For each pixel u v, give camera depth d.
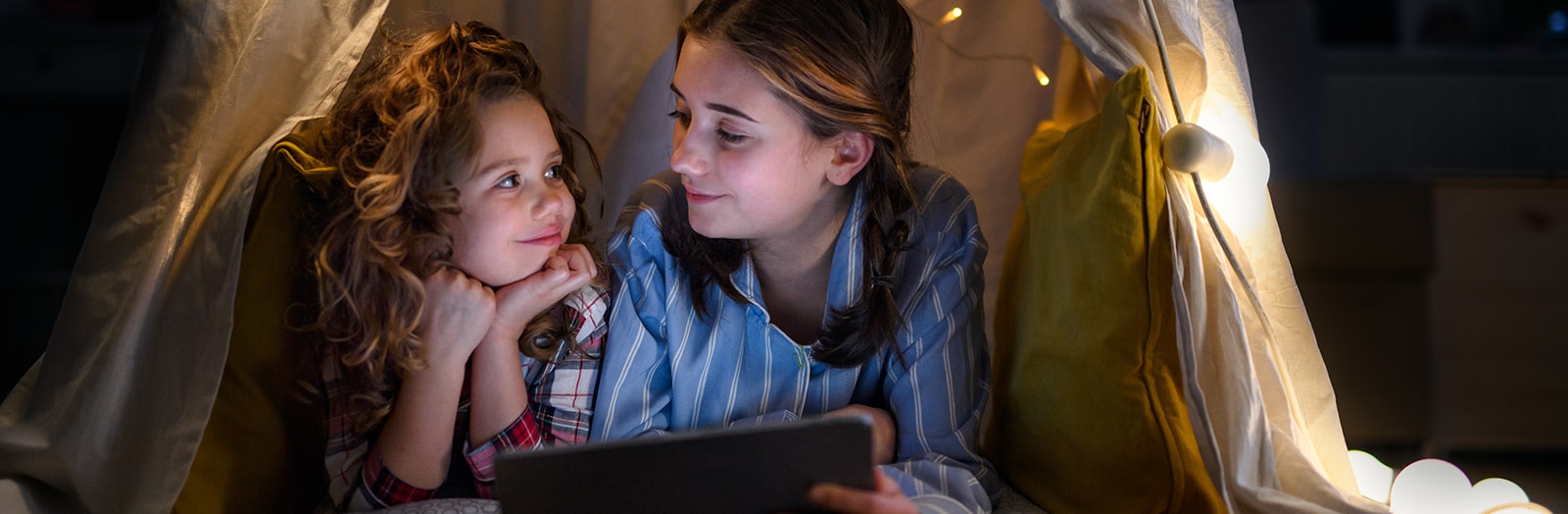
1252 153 1.25
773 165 1.12
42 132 3.27
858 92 1.15
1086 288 1.14
